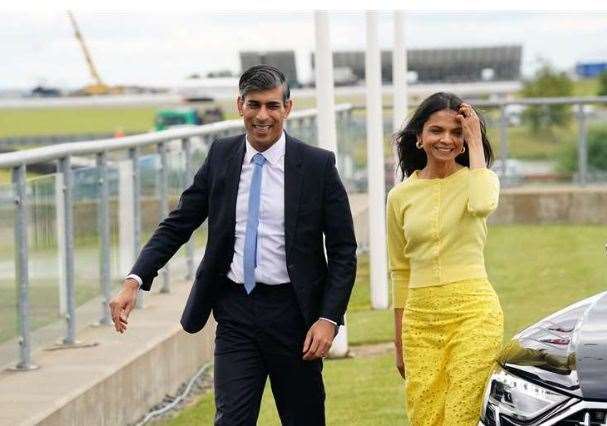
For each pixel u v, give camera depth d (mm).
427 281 7570
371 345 13477
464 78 87562
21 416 8562
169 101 93312
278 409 7789
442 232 7508
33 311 10203
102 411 9578
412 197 7617
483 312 7473
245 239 7551
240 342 7578
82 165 11547
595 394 6301
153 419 10516
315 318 7559
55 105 117062
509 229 24156
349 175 24875
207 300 7660
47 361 10195
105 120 113062
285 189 7539
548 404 6453
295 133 20109
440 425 7602
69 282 10859
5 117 116312
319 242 7605
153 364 10781
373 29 15141
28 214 10016
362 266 19578
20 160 9742
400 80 16781
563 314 7316
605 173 25688
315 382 7660
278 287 7543
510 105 25891
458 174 7570
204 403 11062
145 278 7750
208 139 15195
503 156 25922
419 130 7625
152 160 13227
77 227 11164
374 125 15539
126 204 12523
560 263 18859
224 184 7609
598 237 22266
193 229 7832
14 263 9797
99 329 11523
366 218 21875
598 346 6625
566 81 68438
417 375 7609
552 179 25797
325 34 12359
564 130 25734
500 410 6770
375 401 10906
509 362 6871
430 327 7582
